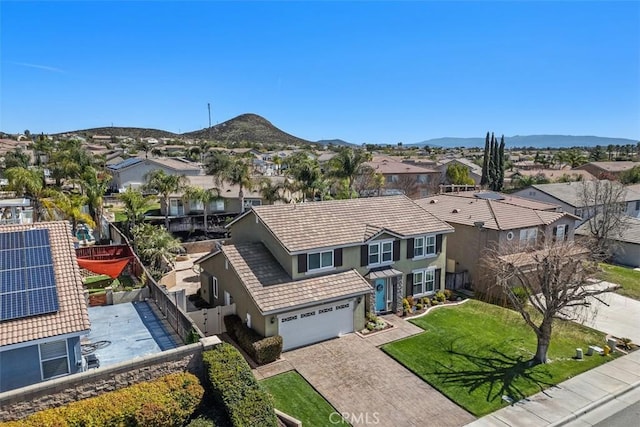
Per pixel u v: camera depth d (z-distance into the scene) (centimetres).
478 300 2955
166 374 1481
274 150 16775
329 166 5722
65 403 1300
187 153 12569
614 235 3922
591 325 2575
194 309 2514
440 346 2241
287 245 2294
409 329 2445
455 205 3628
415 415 1680
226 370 1485
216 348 1573
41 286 1501
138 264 2808
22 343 1318
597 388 1891
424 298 2838
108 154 11225
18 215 3303
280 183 5022
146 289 2370
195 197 4609
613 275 3528
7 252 1602
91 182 4359
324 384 1877
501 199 4116
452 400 1777
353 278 2431
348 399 1772
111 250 3080
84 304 1501
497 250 2897
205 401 1479
